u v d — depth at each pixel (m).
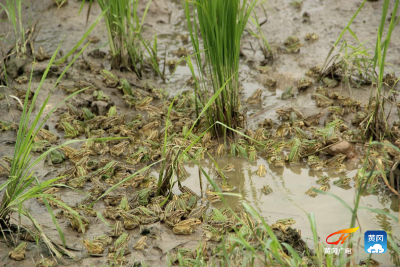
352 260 5.93
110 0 10.32
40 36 12.36
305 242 6.64
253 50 11.93
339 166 8.25
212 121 8.93
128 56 11.13
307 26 12.98
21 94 9.96
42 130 8.88
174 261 6.28
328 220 7.12
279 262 5.75
